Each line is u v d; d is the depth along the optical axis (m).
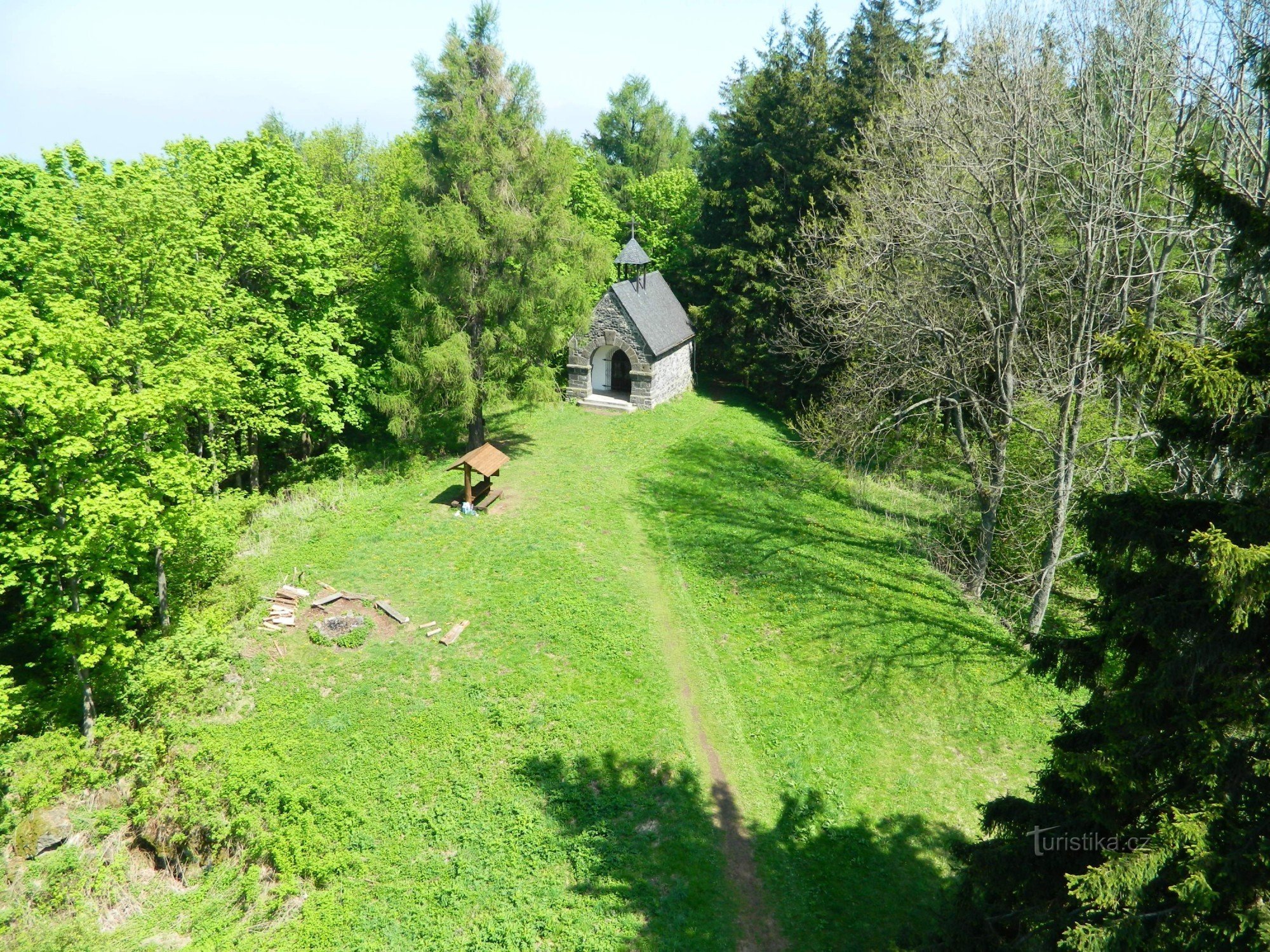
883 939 14.25
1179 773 9.56
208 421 26.08
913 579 26.14
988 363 24.92
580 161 50.75
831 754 18.52
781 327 41.53
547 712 18.77
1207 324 21.91
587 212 49.44
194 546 22.05
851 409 29.66
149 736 17.59
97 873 15.66
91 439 17.72
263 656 20.55
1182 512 9.72
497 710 18.80
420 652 20.86
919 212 24.81
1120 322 21.06
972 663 21.64
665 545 27.55
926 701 20.33
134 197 21.05
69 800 16.75
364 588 23.80
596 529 28.14
